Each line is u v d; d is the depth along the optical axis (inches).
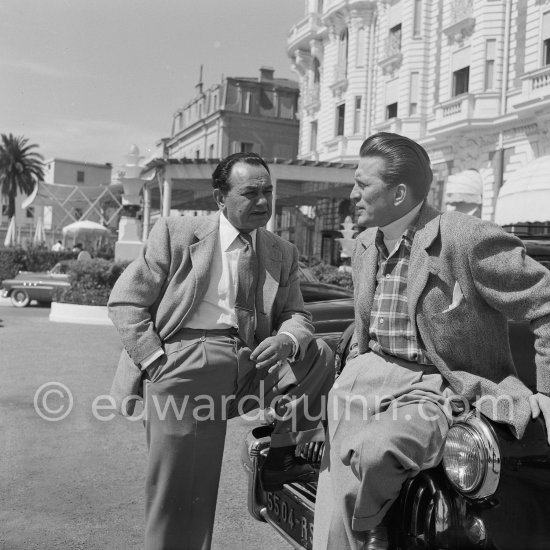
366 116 1109.1
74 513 135.0
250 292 99.7
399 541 77.2
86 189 1192.8
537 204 451.8
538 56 756.0
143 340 94.2
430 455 71.3
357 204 81.0
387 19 1056.2
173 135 1994.3
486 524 68.6
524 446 69.4
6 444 182.4
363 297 84.4
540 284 70.4
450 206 854.5
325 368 100.3
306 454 105.8
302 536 95.3
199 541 98.7
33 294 665.0
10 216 2381.9
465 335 75.3
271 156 1672.0
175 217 100.1
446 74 910.4
